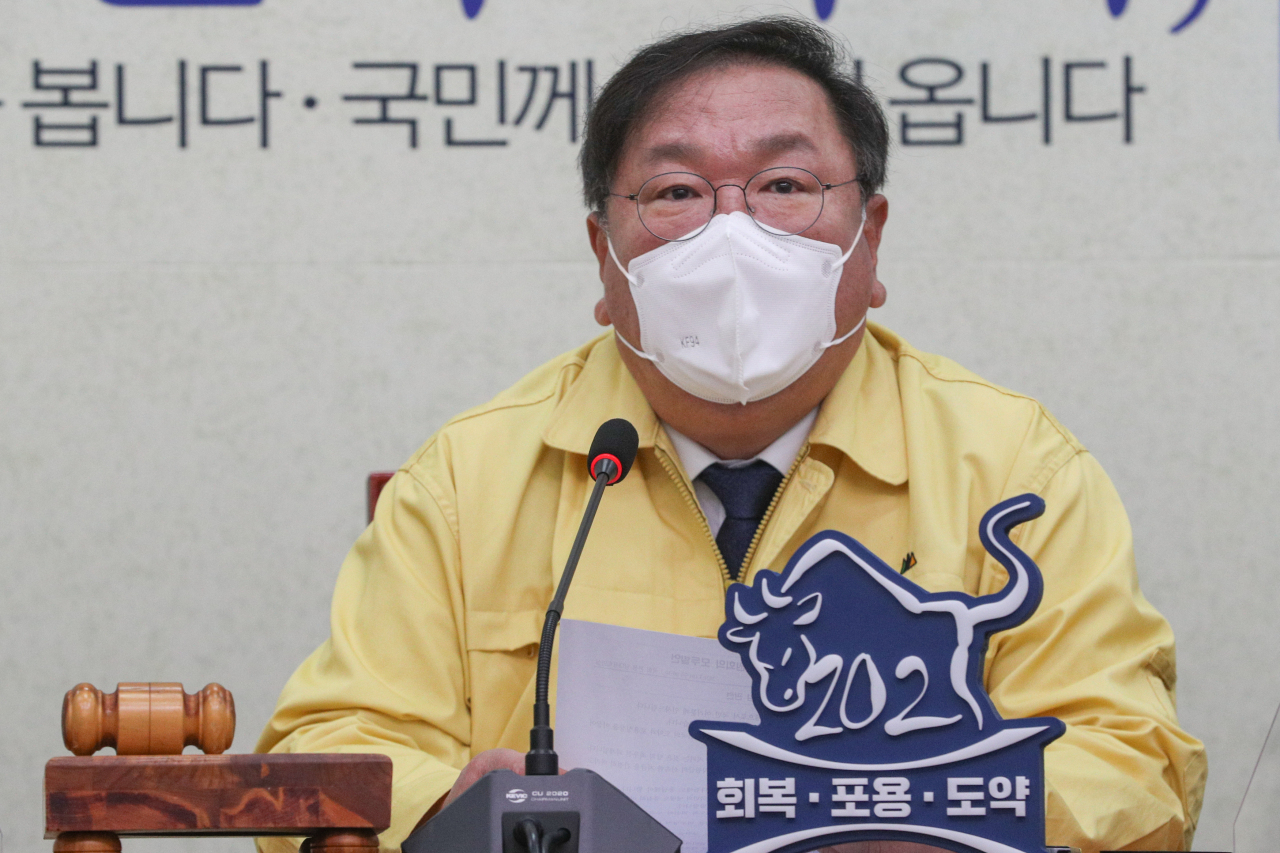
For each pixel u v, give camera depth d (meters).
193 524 4.71
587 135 3.05
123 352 4.73
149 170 4.77
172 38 4.79
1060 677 2.72
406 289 4.80
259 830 1.83
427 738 2.89
